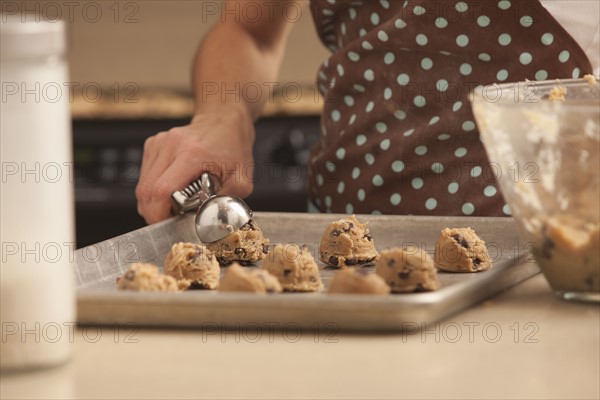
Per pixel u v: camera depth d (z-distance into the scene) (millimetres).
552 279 1073
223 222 1377
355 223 1356
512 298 1084
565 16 1465
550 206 1039
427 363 861
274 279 1048
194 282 1188
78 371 845
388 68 1572
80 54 3615
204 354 893
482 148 1519
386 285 1030
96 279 1229
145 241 1359
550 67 1489
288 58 3533
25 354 829
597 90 1156
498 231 1379
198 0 3586
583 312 1023
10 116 796
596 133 998
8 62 790
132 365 861
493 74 1511
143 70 3627
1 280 815
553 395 777
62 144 823
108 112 3355
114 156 3303
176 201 1488
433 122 1535
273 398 777
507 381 812
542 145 1021
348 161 1625
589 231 1025
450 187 1528
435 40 1522
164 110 3371
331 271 1299
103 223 3188
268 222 1477
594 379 813
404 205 1562
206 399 776
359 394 785
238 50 1837
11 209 808
